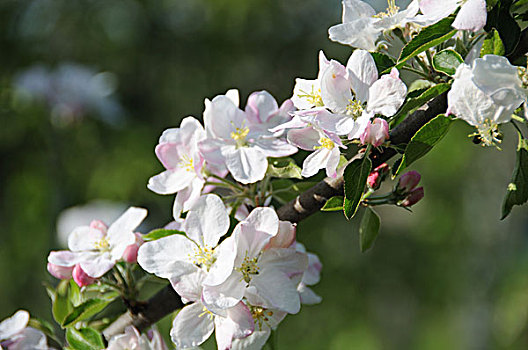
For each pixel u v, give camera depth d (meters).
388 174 1.90
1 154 7.79
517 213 10.02
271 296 1.76
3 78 8.05
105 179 8.09
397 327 9.60
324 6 9.73
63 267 2.06
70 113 6.90
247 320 1.75
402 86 1.69
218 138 1.99
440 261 9.84
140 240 2.09
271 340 2.05
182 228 1.85
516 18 1.75
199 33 9.36
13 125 7.29
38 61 8.55
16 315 2.30
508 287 9.80
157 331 2.08
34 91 6.73
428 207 10.02
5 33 8.45
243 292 1.75
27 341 2.31
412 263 9.77
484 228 10.09
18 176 7.89
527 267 9.72
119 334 2.08
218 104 2.01
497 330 9.89
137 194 8.32
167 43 9.30
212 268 1.79
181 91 9.27
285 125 1.81
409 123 1.72
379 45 1.90
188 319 1.81
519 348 9.71
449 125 1.62
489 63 1.53
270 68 9.59
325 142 1.80
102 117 7.10
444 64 1.67
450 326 9.95
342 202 1.74
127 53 9.12
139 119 8.99
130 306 2.06
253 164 1.95
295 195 2.12
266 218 1.76
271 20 9.48
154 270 1.80
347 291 9.30
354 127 1.71
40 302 7.82
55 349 2.39
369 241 2.06
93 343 2.02
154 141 8.79
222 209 1.84
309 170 1.80
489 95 1.53
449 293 9.80
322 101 1.84
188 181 2.04
